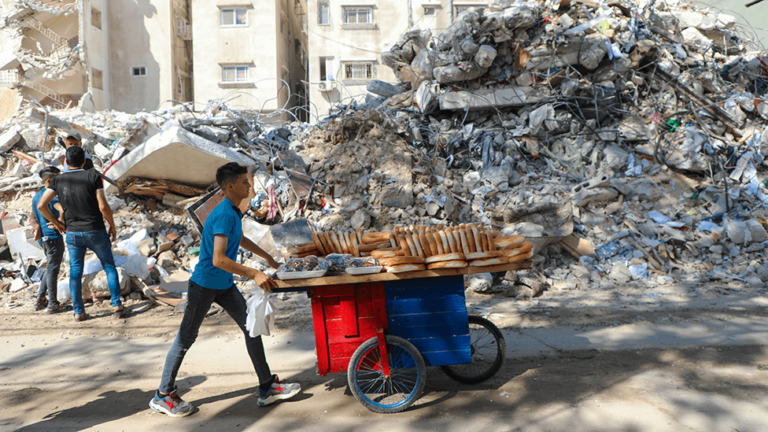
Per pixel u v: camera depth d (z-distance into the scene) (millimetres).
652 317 5051
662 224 7438
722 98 9852
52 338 4703
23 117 11141
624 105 9797
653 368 3725
